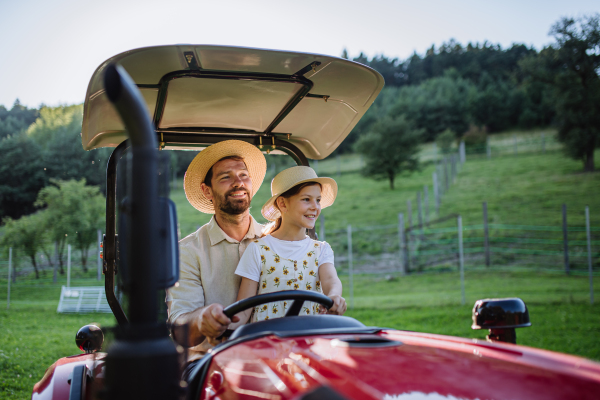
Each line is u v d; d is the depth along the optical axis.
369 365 1.12
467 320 11.95
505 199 34.03
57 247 23.28
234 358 1.29
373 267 23.92
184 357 1.02
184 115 2.69
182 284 2.40
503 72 77.75
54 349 8.65
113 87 0.87
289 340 1.34
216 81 2.31
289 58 2.12
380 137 43.16
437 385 1.00
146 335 0.90
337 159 51.34
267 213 2.91
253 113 2.73
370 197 39.00
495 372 1.09
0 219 31.84
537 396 0.96
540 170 40.56
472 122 59.78
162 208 0.97
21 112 38.59
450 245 26.39
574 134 40.50
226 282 2.50
